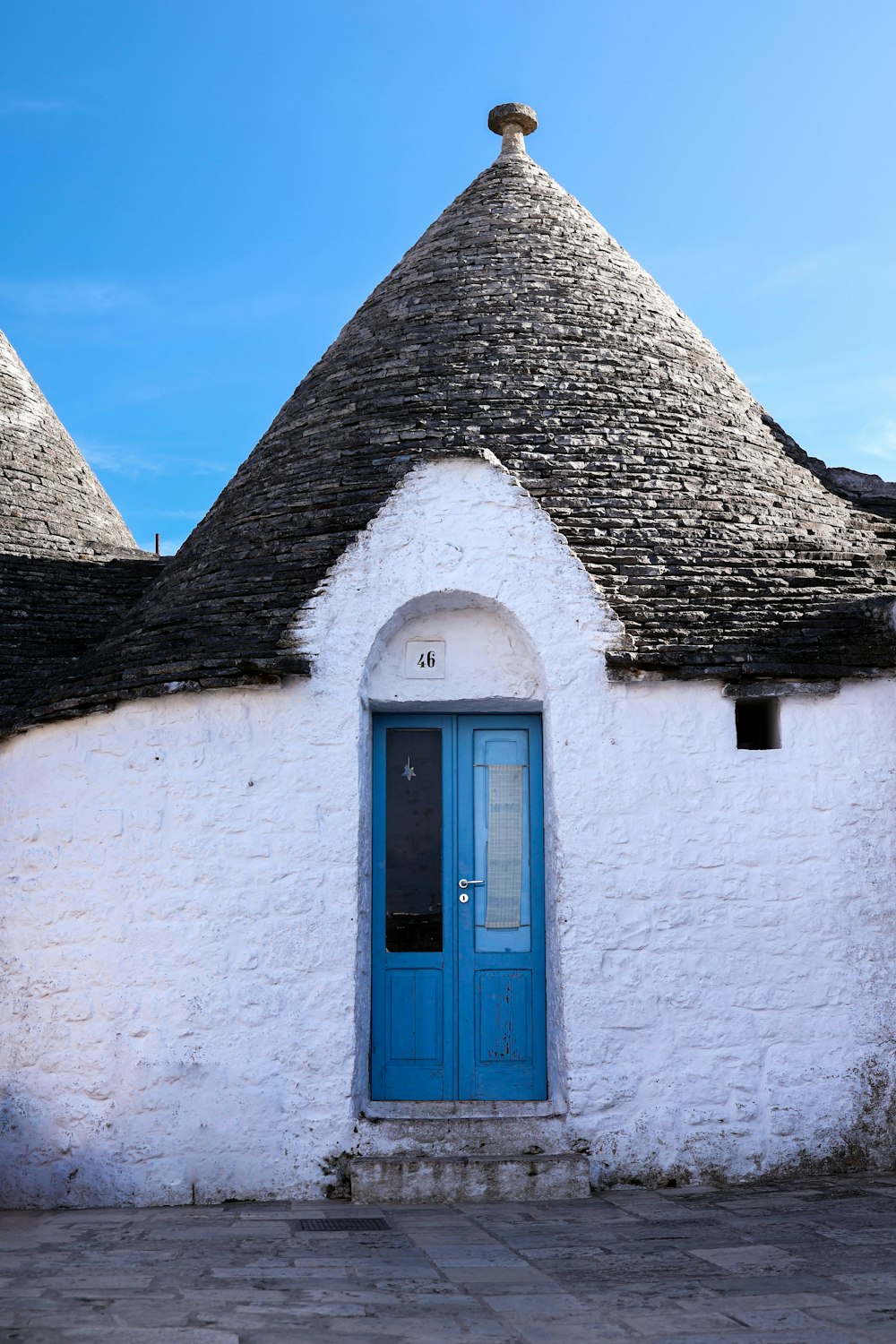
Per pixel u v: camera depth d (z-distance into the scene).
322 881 6.94
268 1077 6.78
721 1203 6.29
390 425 8.52
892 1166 6.95
